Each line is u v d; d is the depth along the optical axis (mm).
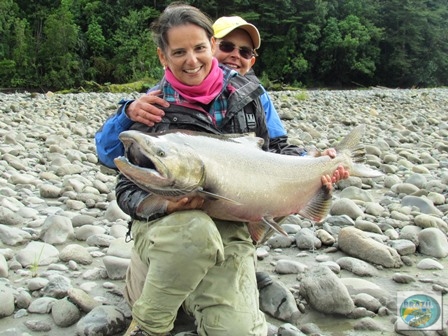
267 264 4020
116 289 3412
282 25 51406
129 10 48500
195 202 2531
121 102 2945
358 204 5582
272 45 51188
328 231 4641
